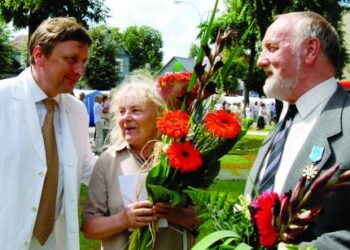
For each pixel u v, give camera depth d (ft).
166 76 8.79
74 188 9.64
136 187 8.69
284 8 58.08
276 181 8.18
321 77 8.11
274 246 5.70
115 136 9.55
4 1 80.28
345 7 74.54
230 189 24.06
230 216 6.56
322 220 6.80
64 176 9.61
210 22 8.13
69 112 10.11
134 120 8.91
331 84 8.13
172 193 8.15
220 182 25.88
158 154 8.54
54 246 9.90
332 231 6.81
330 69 8.20
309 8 62.85
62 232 9.89
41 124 9.53
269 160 8.46
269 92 8.46
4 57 149.28
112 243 9.02
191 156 7.86
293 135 8.25
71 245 9.55
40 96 9.44
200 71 8.23
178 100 8.83
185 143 8.01
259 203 5.83
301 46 8.05
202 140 8.25
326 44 8.11
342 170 7.10
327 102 7.88
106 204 9.17
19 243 9.06
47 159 9.43
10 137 9.15
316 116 8.03
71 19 9.34
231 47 8.35
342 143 7.30
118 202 8.96
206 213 6.75
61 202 9.78
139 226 8.47
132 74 9.45
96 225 8.86
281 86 8.24
